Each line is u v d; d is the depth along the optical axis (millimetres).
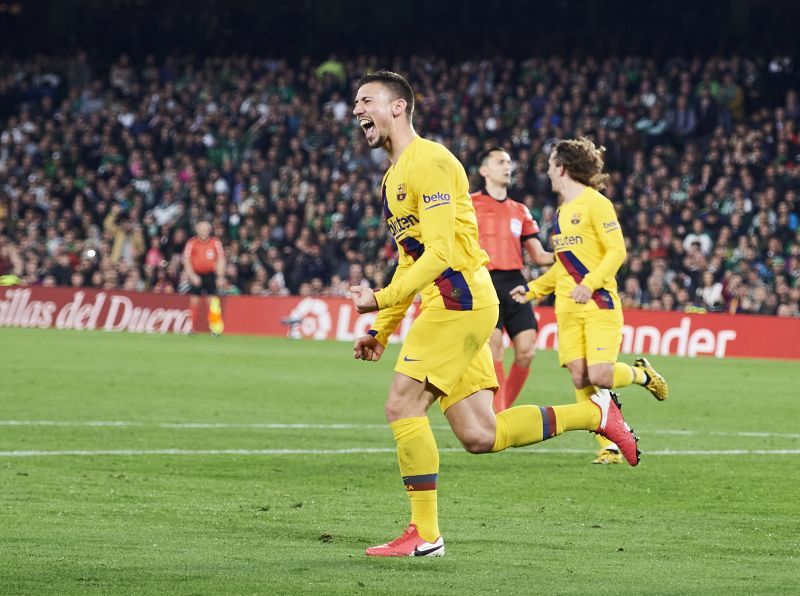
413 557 15430
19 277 82125
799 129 79625
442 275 16062
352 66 94188
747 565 15234
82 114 95062
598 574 14523
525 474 23531
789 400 40312
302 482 22078
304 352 59031
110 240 83188
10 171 91125
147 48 103000
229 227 81438
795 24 89438
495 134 83625
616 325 25156
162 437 28406
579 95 82000
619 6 98938
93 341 63312
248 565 14719
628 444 18219
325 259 76938
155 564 14680
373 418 33219
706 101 80750
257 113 90938
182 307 74000
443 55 96250
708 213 71938
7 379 42000
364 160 84500
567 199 25594
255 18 103125
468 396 16703
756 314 65875
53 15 108562
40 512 18391
